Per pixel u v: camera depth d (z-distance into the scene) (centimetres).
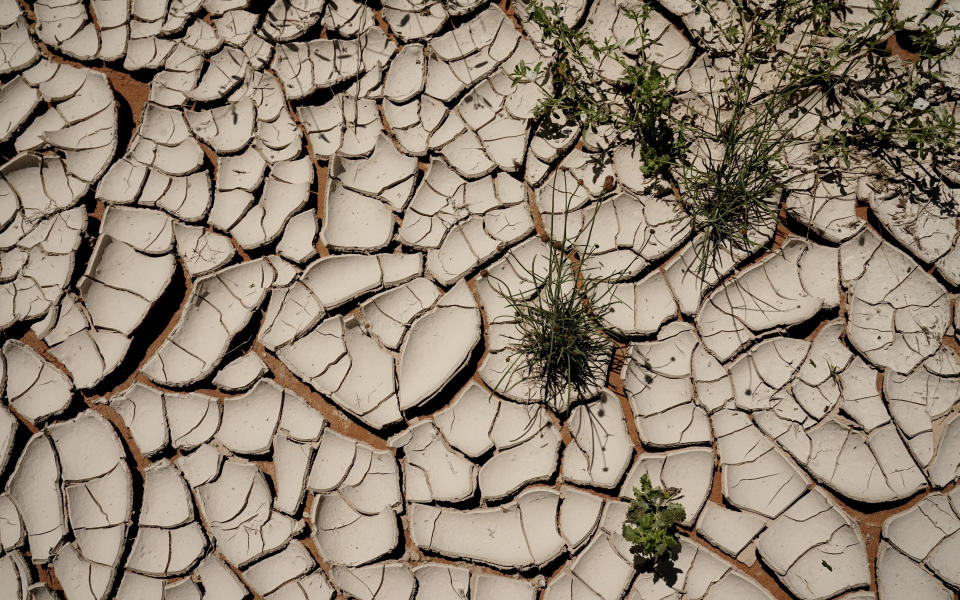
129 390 163
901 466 159
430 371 163
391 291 164
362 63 168
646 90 160
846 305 162
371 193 166
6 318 165
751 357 161
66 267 165
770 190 161
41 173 167
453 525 161
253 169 167
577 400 161
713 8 166
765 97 165
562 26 162
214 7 169
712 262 162
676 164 163
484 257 164
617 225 164
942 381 160
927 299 161
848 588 157
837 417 160
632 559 159
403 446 162
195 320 164
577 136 165
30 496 162
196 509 162
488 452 161
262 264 165
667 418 161
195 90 168
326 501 161
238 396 163
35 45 169
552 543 159
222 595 160
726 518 159
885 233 162
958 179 162
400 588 160
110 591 160
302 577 160
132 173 167
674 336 162
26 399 164
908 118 163
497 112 167
